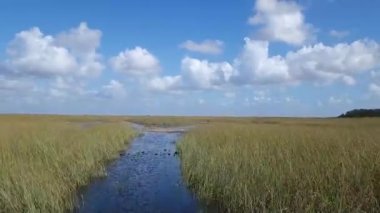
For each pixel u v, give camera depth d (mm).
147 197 14258
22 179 12203
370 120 52719
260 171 13461
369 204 9695
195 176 16750
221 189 13750
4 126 28297
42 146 18516
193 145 23922
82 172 17000
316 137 19750
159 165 21406
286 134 22750
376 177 10906
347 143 16375
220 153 17797
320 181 11031
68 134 25281
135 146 31312
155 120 82812
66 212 12305
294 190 11172
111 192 14953
